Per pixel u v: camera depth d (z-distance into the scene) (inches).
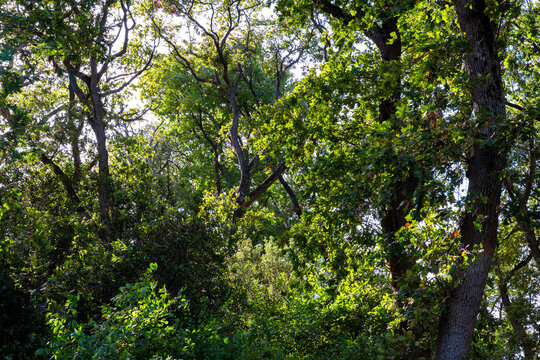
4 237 394.6
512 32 526.0
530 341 771.4
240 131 1029.8
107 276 495.2
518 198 327.6
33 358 343.6
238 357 383.2
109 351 272.7
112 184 617.9
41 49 450.0
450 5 412.8
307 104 500.4
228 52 975.0
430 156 305.7
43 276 414.0
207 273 556.7
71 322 296.0
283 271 815.7
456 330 296.0
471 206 302.2
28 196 689.0
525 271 786.8
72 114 764.0
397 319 354.0
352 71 440.5
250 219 892.0
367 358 399.2
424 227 306.0
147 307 332.8
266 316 519.2
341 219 373.7
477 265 301.3
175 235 544.7
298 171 489.7
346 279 415.5
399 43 448.8
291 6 502.9
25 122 436.1
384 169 334.0
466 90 339.0
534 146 331.0
